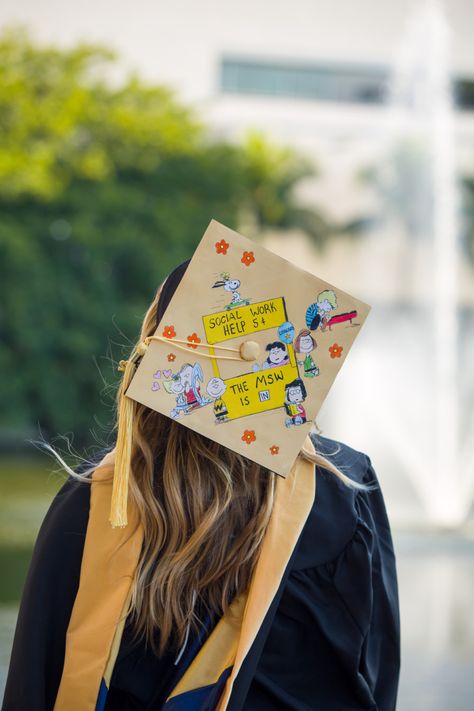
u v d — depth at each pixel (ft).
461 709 17.08
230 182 98.27
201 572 5.66
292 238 114.93
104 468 5.93
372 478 6.37
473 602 27.07
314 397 5.74
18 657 5.80
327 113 122.83
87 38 112.78
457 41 125.70
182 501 5.66
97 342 91.35
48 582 5.83
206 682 5.59
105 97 96.94
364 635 5.78
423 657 20.98
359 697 5.81
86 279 91.20
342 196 113.60
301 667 5.83
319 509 5.90
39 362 90.27
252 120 123.13
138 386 5.65
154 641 5.76
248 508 5.77
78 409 91.71
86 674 5.60
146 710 5.77
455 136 119.55
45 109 89.86
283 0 128.88
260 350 5.74
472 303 106.52
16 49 92.94
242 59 129.80
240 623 5.70
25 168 86.22
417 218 104.73
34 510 45.55
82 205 90.02
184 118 98.22
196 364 5.70
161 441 5.86
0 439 96.12
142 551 5.71
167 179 96.32
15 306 88.48
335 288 5.79
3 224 87.45
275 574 5.62
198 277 5.75
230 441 5.65
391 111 106.01
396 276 107.86
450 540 39.70
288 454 5.68
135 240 90.68
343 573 5.83
